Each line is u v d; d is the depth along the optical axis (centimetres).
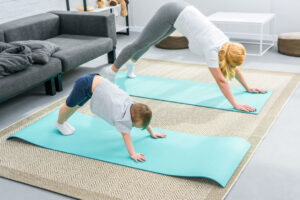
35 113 346
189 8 334
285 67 445
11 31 416
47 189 239
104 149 279
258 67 448
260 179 245
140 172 251
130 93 379
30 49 379
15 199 234
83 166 261
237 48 318
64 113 285
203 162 254
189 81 407
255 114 328
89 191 235
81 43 436
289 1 529
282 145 283
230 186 235
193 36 330
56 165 263
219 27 585
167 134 296
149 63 473
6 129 318
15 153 280
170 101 359
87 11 518
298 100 356
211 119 323
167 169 250
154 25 350
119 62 382
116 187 238
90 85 265
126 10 612
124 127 253
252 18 496
